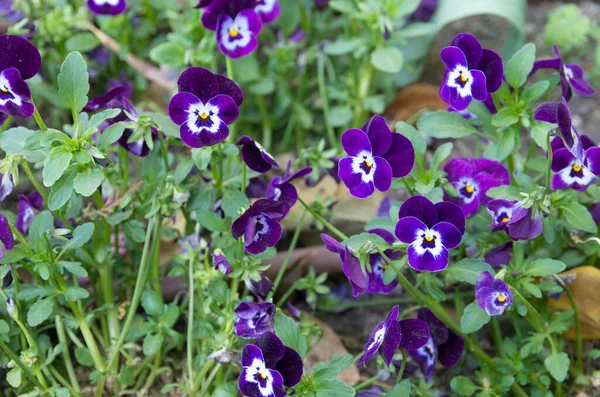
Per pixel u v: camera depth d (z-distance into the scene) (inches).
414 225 26.5
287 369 25.7
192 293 28.1
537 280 28.4
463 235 27.0
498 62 27.3
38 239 27.1
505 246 28.0
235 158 31.4
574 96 35.3
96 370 29.0
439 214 26.5
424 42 34.9
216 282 27.3
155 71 33.8
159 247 30.1
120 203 28.1
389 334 25.7
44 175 26.3
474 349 28.5
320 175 29.9
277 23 35.1
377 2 32.6
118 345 28.1
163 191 27.7
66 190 26.7
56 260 27.1
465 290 30.2
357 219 31.0
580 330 28.6
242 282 29.7
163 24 35.4
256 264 27.3
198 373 28.4
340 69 35.2
